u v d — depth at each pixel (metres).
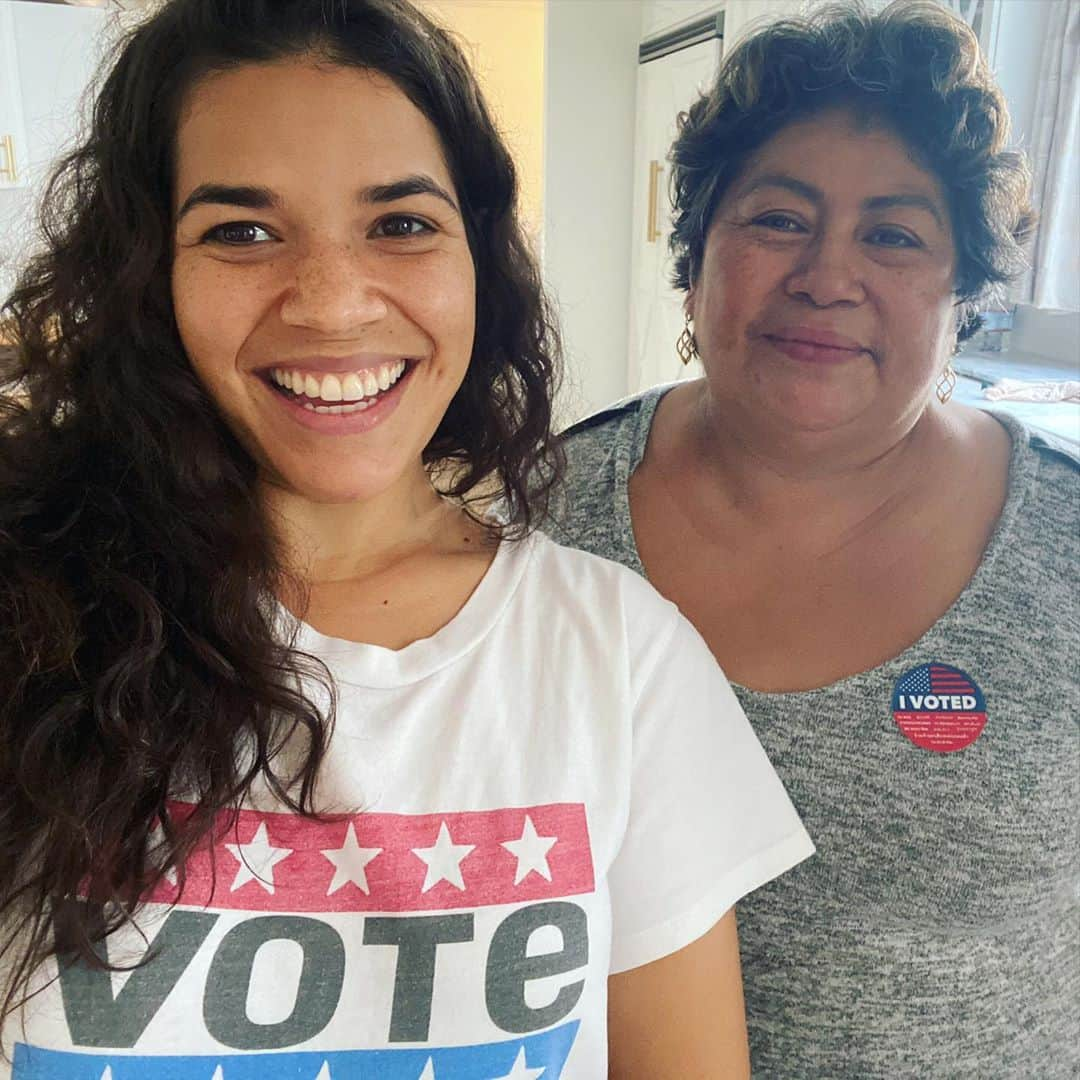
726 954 0.88
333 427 0.78
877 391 0.97
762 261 0.97
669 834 0.83
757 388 0.99
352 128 0.75
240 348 0.76
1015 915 1.00
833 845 1.00
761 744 0.99
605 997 0.82
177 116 0.77
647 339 4.18
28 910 0.74
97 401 0.83
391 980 0.75
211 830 0.74
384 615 0.85
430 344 0.80
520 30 5.36
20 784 0.74
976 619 1.00
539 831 0.78
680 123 1.10
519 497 0.98
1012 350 2.45
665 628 0.87
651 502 1.13
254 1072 0.73
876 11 0.95
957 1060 1.01
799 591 1.05
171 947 0.73
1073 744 0.98
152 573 0.80
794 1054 1.03
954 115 0.91
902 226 0.94
